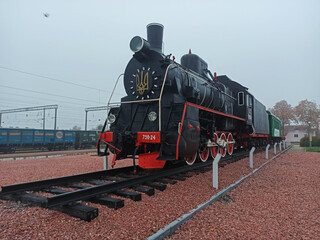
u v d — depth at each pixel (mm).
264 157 12688
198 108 7293
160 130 6039
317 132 45000
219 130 10484
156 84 7047
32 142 27172
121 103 7531
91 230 3160
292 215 4156
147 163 6188
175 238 3148
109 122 7434
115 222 3428
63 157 14648
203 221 3709
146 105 7137
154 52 7270
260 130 16594
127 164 10172
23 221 3385
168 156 5988
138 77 7445
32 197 4219
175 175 6605
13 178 6840
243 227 3564
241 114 12812
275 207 4539
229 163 9516
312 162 11250
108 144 6629
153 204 4234
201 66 10062
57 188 5172
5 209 3898
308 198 5137
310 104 49594
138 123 7148
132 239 2975
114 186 4797
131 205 4117
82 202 4148
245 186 6039
